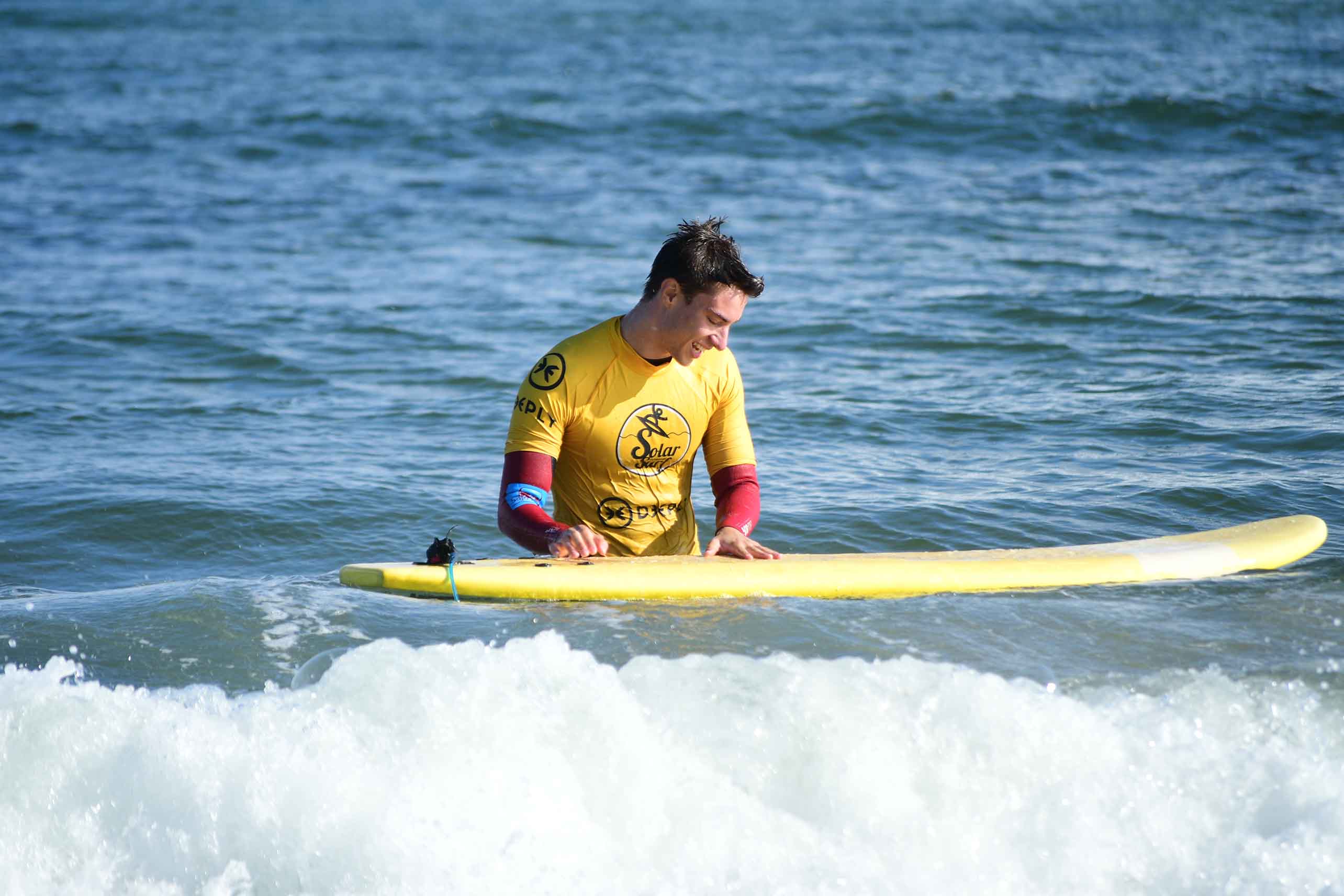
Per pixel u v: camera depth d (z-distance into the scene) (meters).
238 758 9.43
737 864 9.27
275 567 16.75
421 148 67.25
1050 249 41.84
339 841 9.10
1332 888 9.16
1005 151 63.53
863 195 53.59
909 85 82.88
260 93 86.38
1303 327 30.48
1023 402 25.33
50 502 18.78
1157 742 10.05
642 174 59.94
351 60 110.75
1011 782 9.79
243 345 31.03
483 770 9.47
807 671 10.49
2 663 11.30
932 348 30.53
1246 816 9.65
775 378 27.98
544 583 13.29
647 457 14.01
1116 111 69.62
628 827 9.43
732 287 12.83
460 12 183.00
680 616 12.68
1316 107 69.38
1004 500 19.20
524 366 29.67
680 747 9.81
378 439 23.52
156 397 26.44
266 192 55.66
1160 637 12.09
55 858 9.22
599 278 40.41
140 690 10.34
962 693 10.23
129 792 9.38
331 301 36.56
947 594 13.72
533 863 9.12
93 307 34.97
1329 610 12.95
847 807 9.62
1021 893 9.27
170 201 52.88
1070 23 141.12
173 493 19.36
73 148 65.25
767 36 130.25
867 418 24.53
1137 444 22.17
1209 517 18.25
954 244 43.47
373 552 17.47
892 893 9.14
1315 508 18.41
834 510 18.78
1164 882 9.36
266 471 20.95
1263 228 43.91
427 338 32.44
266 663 11.45
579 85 89.50
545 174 60.44
